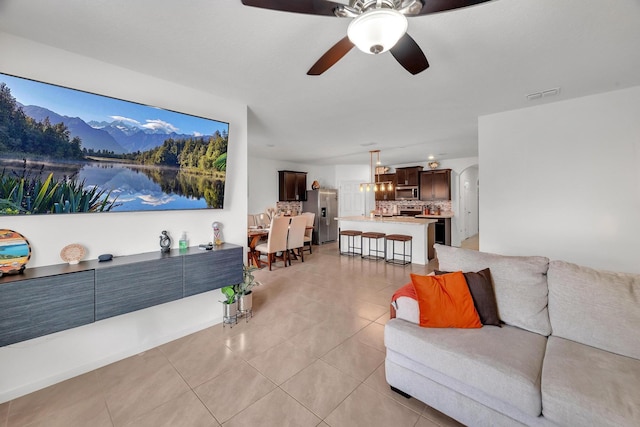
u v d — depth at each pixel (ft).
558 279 5.97
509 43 6.47
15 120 5.96
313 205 27.20
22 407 5.75
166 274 7.58
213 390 6.20
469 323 5.95
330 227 27.71
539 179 10.55
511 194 11.14
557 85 8.79
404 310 6.45
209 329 9.15
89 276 6.31
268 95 9.58
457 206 24.72
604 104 9.33
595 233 9.56
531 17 5.54
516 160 11.02
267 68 7.64
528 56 7.06
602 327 5.18
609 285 5.40
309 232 21.67
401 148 19.48
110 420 5.37
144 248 8.12
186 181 8.71
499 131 11.43
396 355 5.95
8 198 5.97
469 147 19.07
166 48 6.65
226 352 7.75
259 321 9.70
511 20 5.64
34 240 6.40
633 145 8.91
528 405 4.23
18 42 6.15
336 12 4.26
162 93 8.33
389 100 10.09
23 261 6.15
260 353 7.68
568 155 9.98
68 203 6.72
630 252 9.02
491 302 6.23
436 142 17.42
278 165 25.89
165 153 8.22
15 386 6.12
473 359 4.85
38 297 5.66
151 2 5.07
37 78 6.37
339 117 12.12
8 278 5.60
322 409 5.62
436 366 5.23
